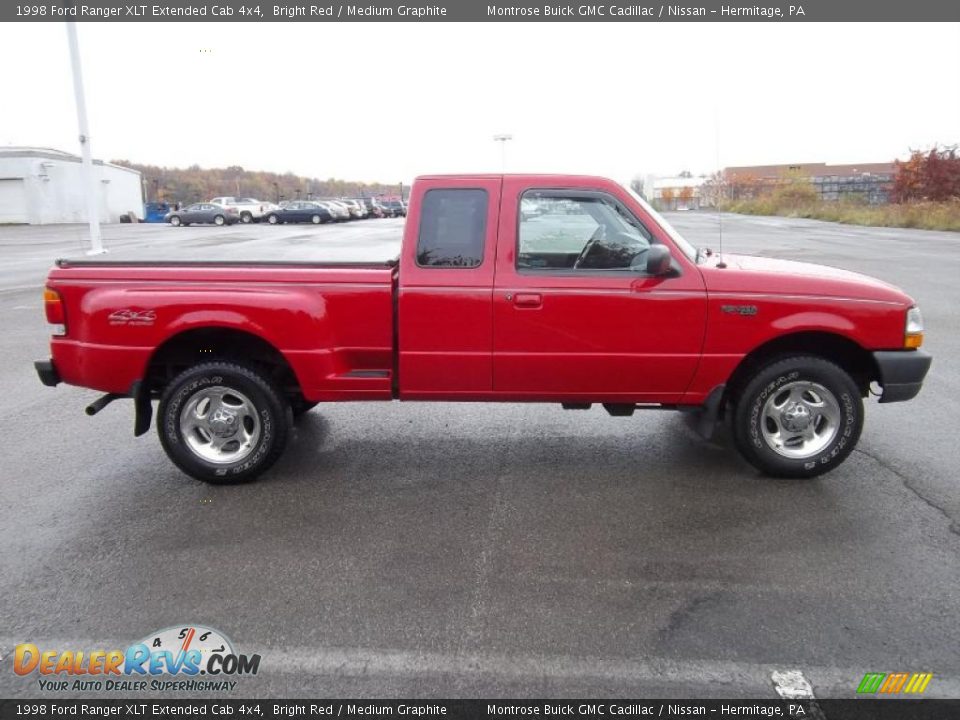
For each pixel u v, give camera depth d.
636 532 3.92
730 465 4.89
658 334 4.38
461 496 4.42
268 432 4.55
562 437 5.50
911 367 4.40
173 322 4.38
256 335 4.44
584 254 4.41
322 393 4.53
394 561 3.63
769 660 2.85
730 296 4.33
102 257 4.66
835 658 2.86
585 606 3.22
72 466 4.96
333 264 4.53
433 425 5.82
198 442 4.64
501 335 4.40
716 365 4.41
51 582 3.46
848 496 4.35
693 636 3.00
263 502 4.36
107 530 3.99
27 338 9.13
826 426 4.54
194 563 3.63
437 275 4.37
